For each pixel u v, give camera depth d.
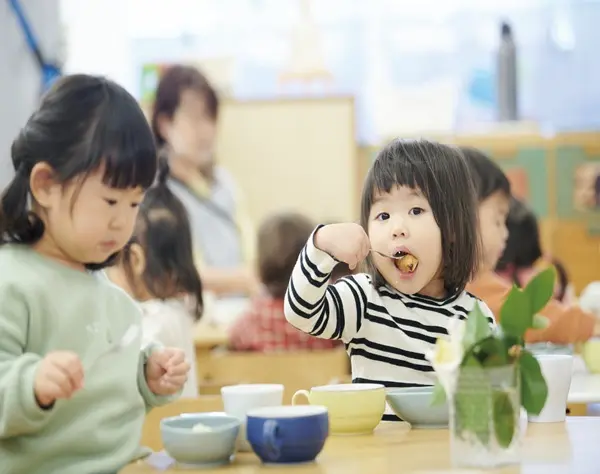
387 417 1.31
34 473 1.13
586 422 1.21
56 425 1.14
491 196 2.03
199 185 4.18
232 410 1.12
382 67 4.72
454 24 4.72
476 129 4.61
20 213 1.17
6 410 1.03
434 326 1.35
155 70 4.52
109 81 1.21
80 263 1.23
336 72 4.75
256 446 0.98
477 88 4.68
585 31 4.71
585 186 4.39
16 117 3.04
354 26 4.74
